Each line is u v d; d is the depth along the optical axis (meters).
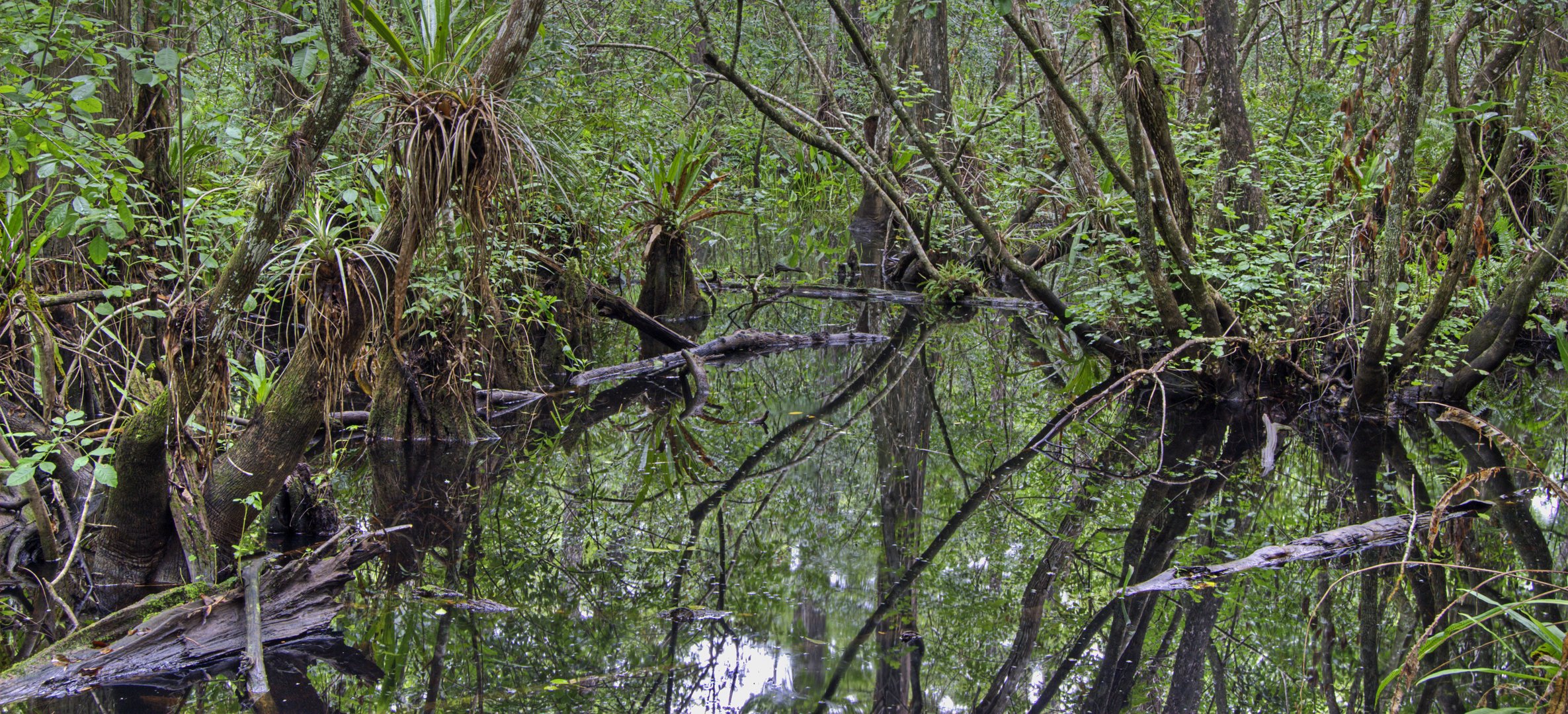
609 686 3.15
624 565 4.20
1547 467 5.14
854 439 6.12
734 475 5.42
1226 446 5.75
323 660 3.18
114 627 3.04
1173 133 7.34
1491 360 5.99
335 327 3.63
